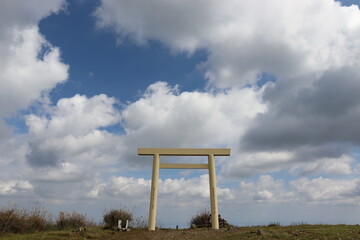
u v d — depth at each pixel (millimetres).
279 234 10578
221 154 16016
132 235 13031
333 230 11047
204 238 11672
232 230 13453
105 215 16438
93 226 15594
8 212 12617
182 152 16078
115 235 12898
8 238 10883
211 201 15273
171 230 15023
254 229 13008
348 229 11281
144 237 12547
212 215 15023
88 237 11992
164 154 16141
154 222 15000
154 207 15195
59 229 14219
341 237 9617
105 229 14570
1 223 12102
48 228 14125
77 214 15602
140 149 16219
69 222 15016
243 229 13492
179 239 11859
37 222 13750
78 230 12922
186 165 16047
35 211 14125
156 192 15453
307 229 11781
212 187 15461
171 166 16047
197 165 16062
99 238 12039
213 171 15750
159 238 12266
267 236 10406
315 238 9648
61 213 15203
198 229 15266
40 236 11391
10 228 12352
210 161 15914
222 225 16656
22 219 12938
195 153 16078
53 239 10938
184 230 14859
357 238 9383
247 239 10492
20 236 11367
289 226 13633
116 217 16141
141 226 16391
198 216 17984
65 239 11109
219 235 12117
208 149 16141
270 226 14391
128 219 16281
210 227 16641
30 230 13039
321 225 13312
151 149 16219
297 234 10492
